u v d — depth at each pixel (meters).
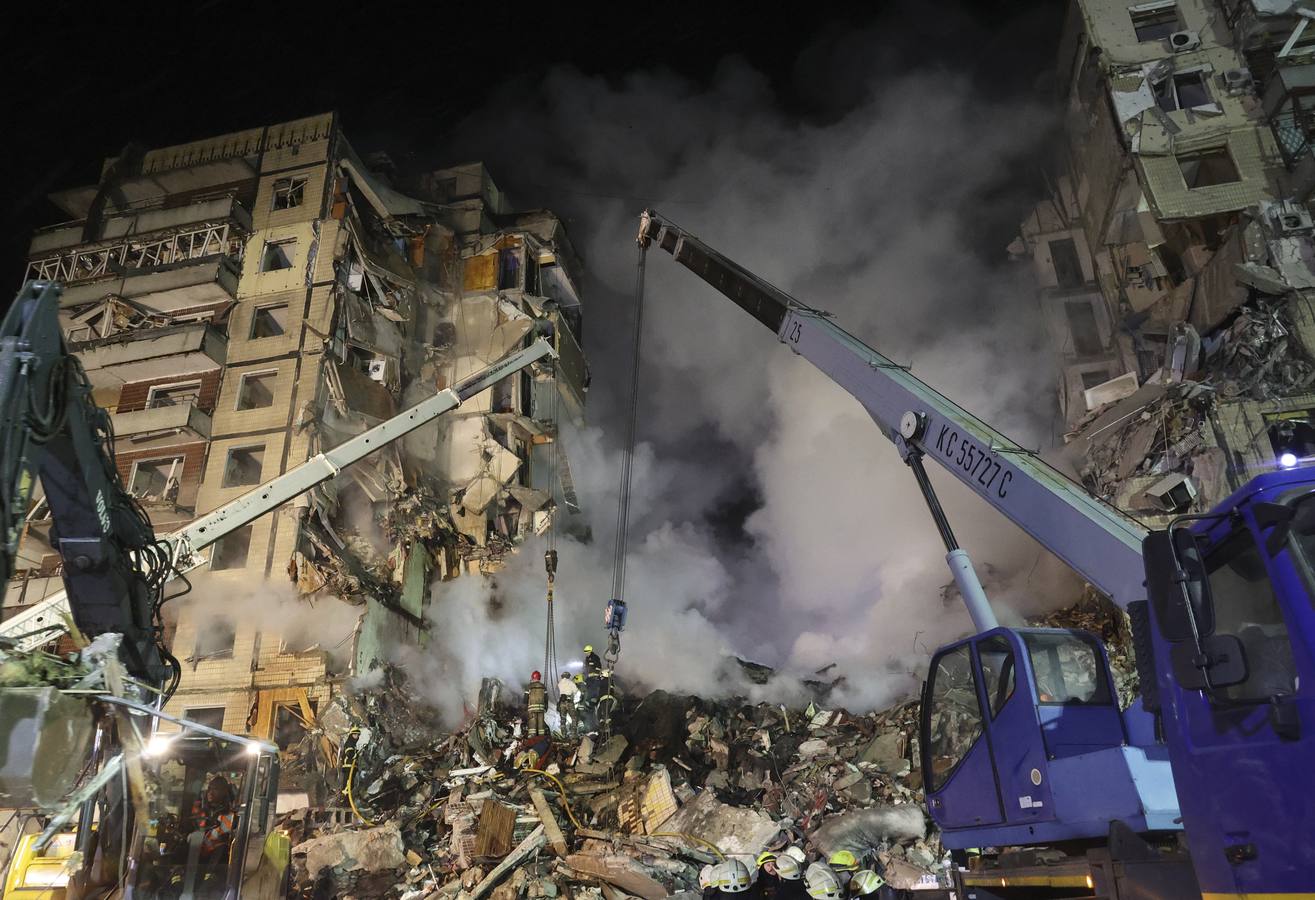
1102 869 5.80
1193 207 27.58
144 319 32.38
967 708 7.70
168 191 35.19
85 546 8.67
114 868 8.23
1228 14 29.56
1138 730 6.66
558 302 42.53
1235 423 22.78
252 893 9.95
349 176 35.03
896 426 10.00
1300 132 27.44
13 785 6.32
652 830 15.06
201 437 29.61
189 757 9.17
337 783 20.56
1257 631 4.51
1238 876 4.50
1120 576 6.95
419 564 29.58
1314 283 24.44
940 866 12.21
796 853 11.83
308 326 30.70
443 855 15.12
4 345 6.84
